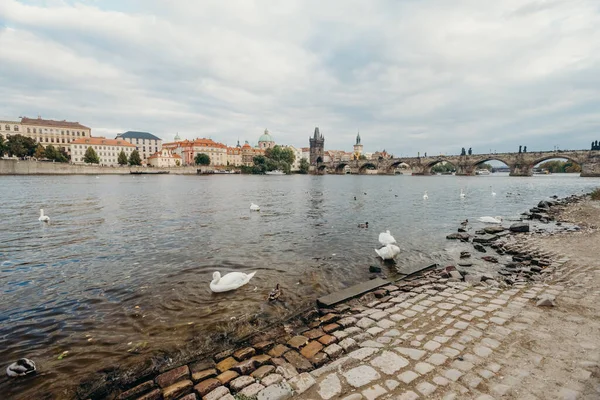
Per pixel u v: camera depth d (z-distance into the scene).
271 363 5.57
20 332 7.18
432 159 145.88
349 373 5.02
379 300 8.50
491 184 75.75
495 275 10.70
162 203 33.19
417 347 5.78
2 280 10.55
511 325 6.51
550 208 28.58
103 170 125.06
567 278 9.60
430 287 9.35
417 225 21.16
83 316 7.94
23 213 25.16
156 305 8.54
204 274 11.12
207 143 196.62
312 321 7.49
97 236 17.20
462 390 4.48
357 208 30.44
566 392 4.33
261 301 8.75
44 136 160.38
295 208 30.17
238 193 48.09
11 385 5.40
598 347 5.51
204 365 5.79
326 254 13.77
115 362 6.01
